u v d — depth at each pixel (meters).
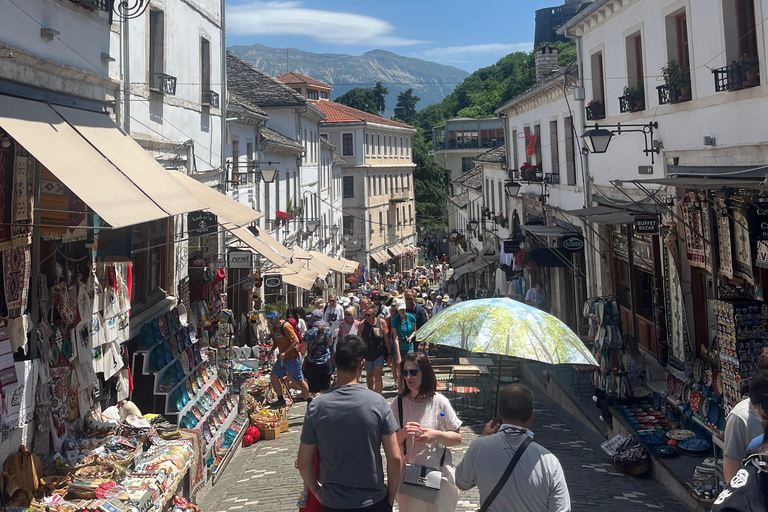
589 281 18.25
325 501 4.90
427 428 5.62
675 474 8.73
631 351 12.76
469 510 7.75
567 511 4.37
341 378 5.08
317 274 23.64
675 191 11.94
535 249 20.72
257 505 8.49
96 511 6.29
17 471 6.33
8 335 6.37
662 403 11.33
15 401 6.43
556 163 22.59
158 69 12.77
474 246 44.84
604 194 16.67
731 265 9.74
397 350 13.01
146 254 11.64
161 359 10.02
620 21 15.08
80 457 7.40
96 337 8.36
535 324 6.30
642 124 13.91
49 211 7.02
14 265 6.52
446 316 6.60
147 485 7.04
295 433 12.90
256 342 22.33
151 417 9.34
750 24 10.05
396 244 69.75
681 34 12.49
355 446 4.86
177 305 11.79
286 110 33.91
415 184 79.50
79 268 8.25
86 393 8.13
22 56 7.22
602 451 10.97
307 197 37.22
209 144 16.20
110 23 9.85
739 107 10.09
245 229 15.52
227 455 10.79
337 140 61.31
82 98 8.97
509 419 4.63
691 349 11.60
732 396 8.34
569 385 14.84
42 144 6.55
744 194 8.89
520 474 4.39
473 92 100.69
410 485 5.55
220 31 17.17
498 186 34.31
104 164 7.26
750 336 8.20
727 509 3.12
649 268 13.59
